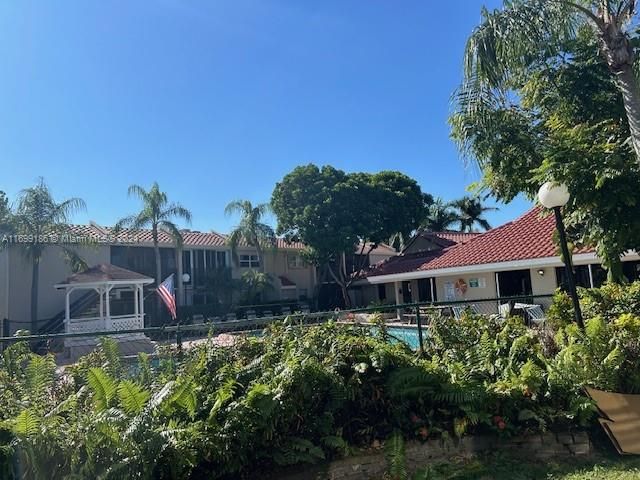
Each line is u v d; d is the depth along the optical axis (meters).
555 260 17.22
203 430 4.07
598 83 8.95
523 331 6.79
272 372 4.83
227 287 34.44
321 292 41.59
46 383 5.20
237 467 4.16
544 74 9.08
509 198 9.52
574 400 5.08
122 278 25.05
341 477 4.58
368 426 4.95
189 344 6.75
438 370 5.36
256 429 4.27
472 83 8.55
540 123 8.97
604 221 7.64
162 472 3.81
